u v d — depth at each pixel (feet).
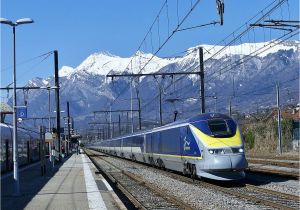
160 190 74.64
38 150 198.49
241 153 80.18
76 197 63.10
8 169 123.13
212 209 54.70
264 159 144.66
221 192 71.05
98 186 77.56
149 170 123.34
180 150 95.09
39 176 104.12
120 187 83.66
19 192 68.23
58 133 164.76
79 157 234.17
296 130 199.21
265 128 212.64
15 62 71.20
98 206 54.24
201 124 84.94
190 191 73.36
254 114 245.65
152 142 130.11
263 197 63.82
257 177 91.76
